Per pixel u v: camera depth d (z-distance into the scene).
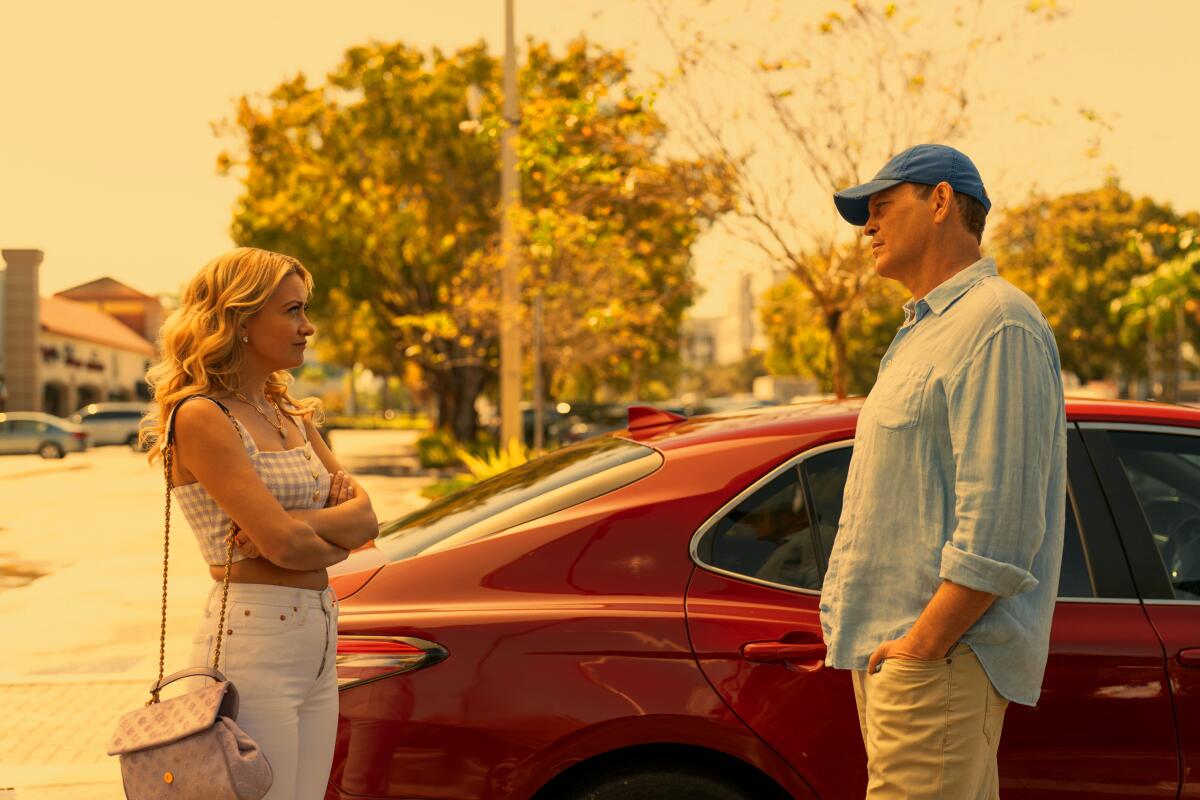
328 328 45.25
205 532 2.38
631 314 11.11
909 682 2.20
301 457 2.48
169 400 2.36
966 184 2.33
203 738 2.18
